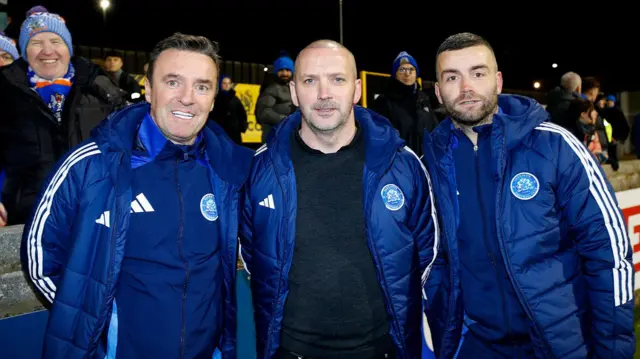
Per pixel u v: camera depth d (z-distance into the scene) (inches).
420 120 145.8
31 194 76.1
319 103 58.2
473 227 62.6
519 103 63.1
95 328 52.4
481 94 59.3
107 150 54.2
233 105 198.1
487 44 60.6
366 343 59.2
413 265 61.7
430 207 64.4
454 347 65.6
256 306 62.5
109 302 52.9
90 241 53.4
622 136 231.6
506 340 63.1
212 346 58.9
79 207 53.4
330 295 58.4
